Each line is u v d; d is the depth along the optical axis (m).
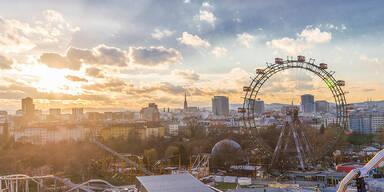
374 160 71.12
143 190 108.81
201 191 102.69
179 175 122.75
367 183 145.00
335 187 158.50
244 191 151.38
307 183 183.25
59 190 193.38
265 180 198.62
